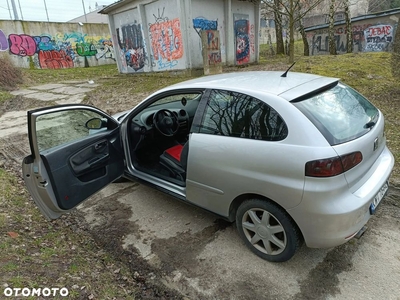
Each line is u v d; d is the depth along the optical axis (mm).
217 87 2453
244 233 2391
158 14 11062
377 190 2072
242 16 12461
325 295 2000
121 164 3021
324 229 1893
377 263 2229
